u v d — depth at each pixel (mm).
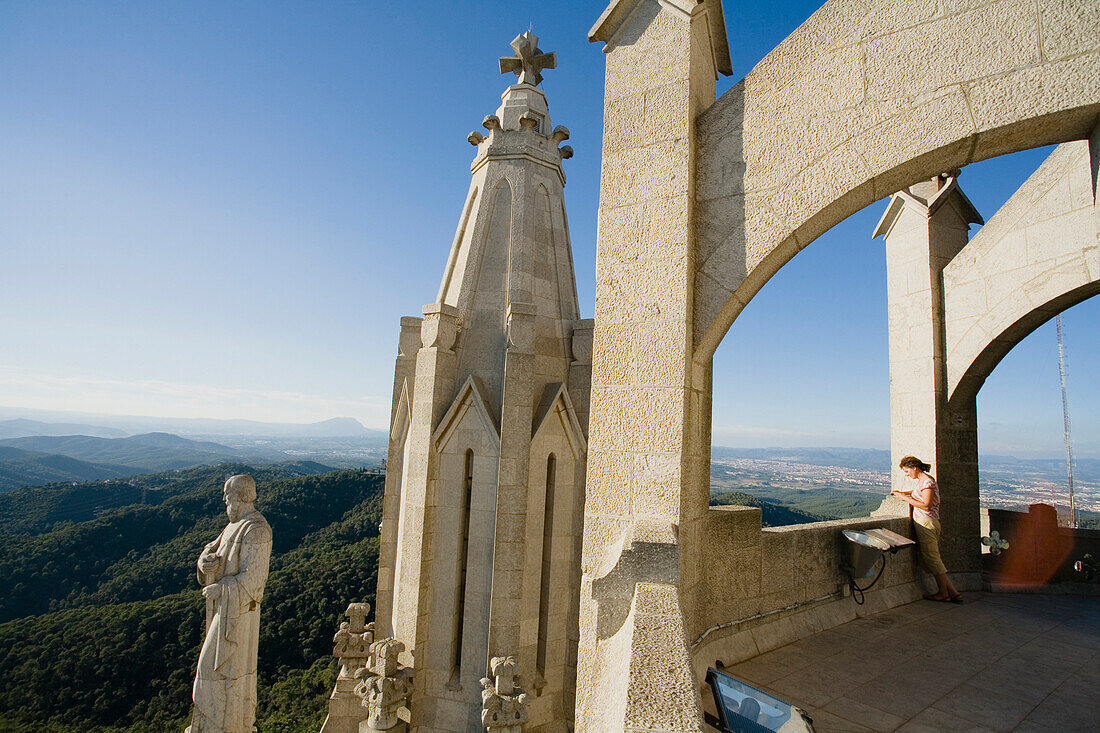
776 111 4211
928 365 8312
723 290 4301
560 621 8844
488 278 9500
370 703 7703
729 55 5531
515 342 8648
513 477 8320
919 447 8391
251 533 7809
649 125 4602
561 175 10461
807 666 5020
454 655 8320
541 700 8438
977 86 3455
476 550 8422
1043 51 3289
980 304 7836
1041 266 7125
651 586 2676
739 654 5070
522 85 10422
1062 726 3984
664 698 1781
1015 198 7551
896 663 5121
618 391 4398
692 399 4414
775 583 5777
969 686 4637
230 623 7566
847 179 3854
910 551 7555
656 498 4105
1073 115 3225
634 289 4453
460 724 7922
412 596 8336
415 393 9000
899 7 3762
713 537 5035
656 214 4453
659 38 4695
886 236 9289
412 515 8578
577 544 9109
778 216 4117
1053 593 7613
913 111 3646
